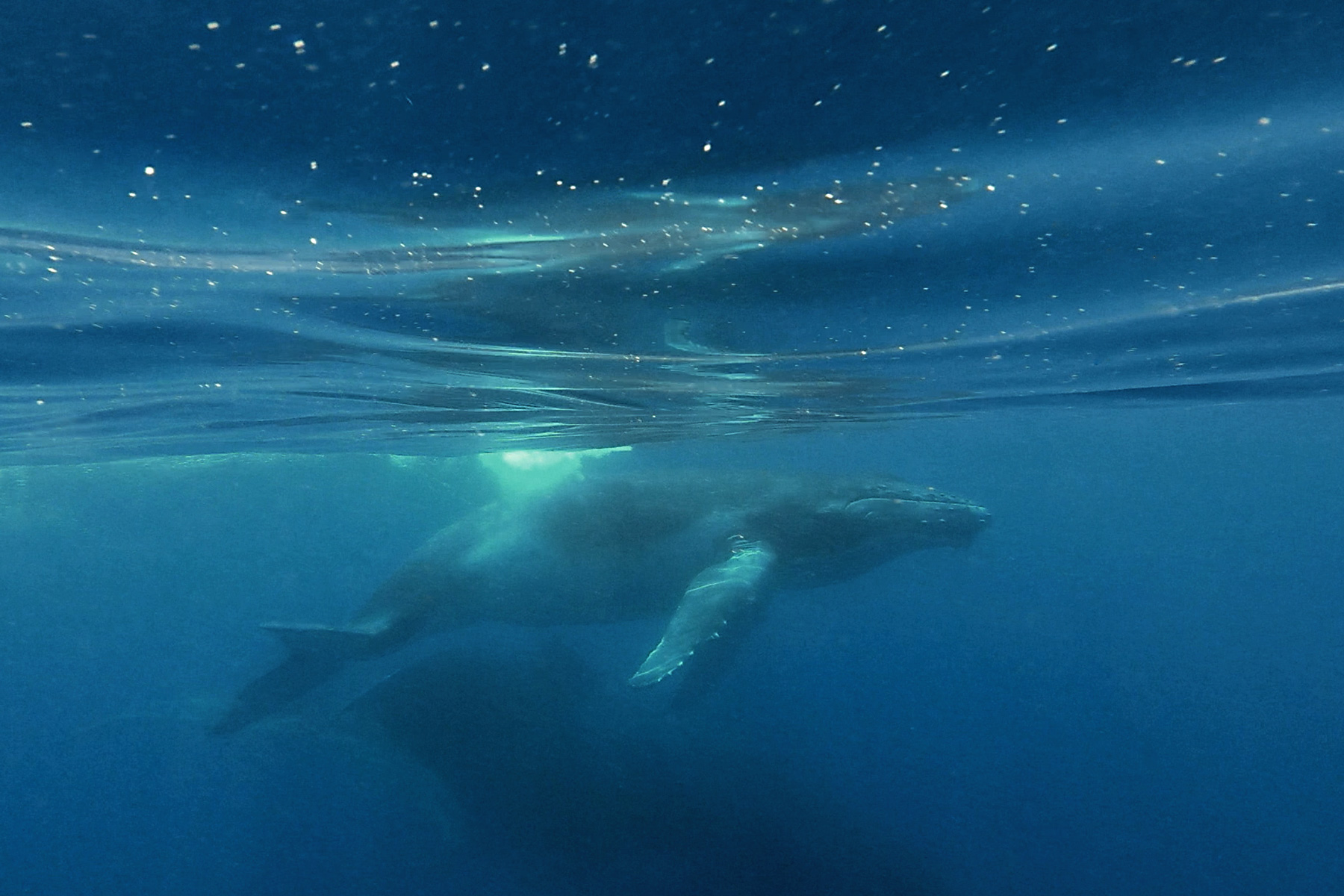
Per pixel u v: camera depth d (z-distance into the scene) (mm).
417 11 3266
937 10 3295
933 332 8344
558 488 15562
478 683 18547
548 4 3252
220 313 6973
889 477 16281
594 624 15680
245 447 17562
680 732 18688
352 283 6199
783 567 15023
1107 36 3416
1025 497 85000
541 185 4555
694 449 21391
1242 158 4438
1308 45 3424
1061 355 9891
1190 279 6691
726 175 4512
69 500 26500
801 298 6902
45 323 7000
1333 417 32438
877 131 4098
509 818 16828
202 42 3383
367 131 4012
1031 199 4973
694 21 3342
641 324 7637
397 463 24875
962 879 19109
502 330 7777
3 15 3172
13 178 4305
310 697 18453
